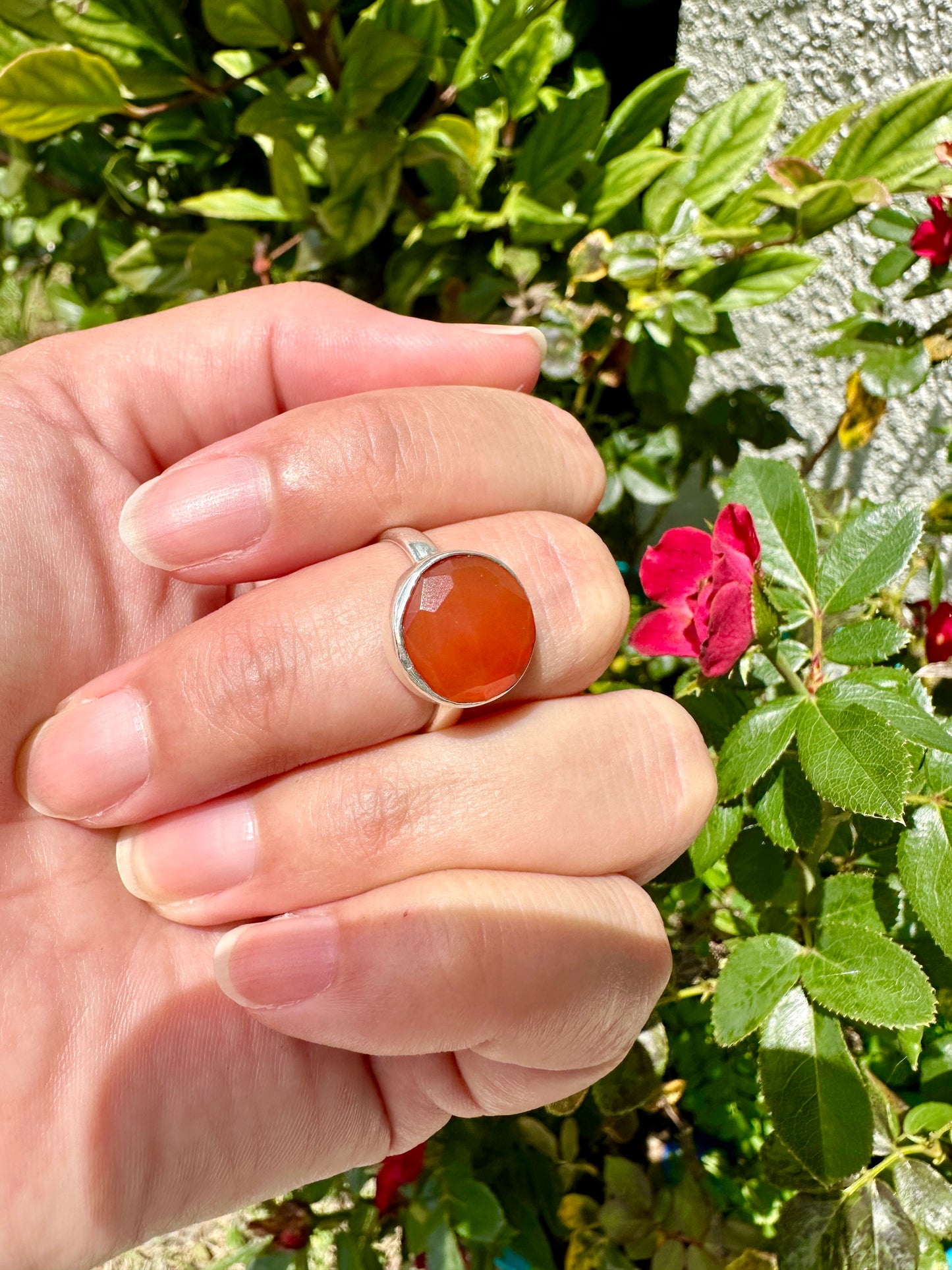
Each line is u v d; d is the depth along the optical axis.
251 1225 0.18
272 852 0.09
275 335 0.12
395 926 0.09
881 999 0.12
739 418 0.20
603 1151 0.21
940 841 0.12
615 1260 0.17
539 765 0.10
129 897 0.10
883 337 0.17
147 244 0.20
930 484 0.20
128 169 0.24
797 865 0.15
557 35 0.21
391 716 0.09
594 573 0.10
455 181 0.19
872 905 0.13
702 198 0.19
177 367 0.12
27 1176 0.10
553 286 0.19
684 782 0.10
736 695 0.14
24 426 0.11
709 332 0.18
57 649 0.11
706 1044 0.21
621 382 0.21
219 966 0.09
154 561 0.10
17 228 0.26
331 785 0.09
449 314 0.19
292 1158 0.11
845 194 0.16
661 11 0.24
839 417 0.21
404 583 0.09
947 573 0.20
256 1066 0.11
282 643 0.09
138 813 0.09
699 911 0.19
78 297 0.25
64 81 0.17
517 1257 0.19
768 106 0.18
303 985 0.09
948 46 0.17
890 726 0.11
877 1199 0.14
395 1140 0.12
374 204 0.18
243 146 0.23
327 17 0.18
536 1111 0.20
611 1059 0.10
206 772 0.09
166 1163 0.10
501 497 0.10
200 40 0.21
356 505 0.10
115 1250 0.10
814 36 0.19
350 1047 0.09
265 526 0.10
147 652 0.10
